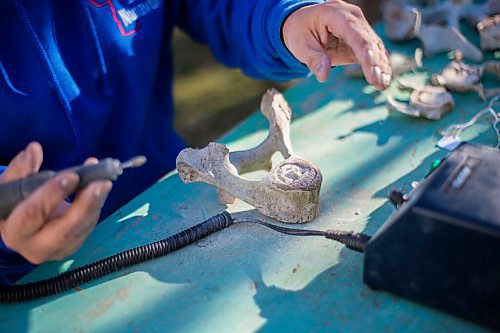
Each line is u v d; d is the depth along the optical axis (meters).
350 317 0.75
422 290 0.73
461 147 0.80
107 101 1.20
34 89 1.08
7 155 1.12
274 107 1.02
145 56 1.25
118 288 0.82
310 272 0.82
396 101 1.20
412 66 1.29
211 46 1.38
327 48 1.04
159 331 0.76
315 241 0.87
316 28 1.02
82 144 1.16
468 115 1.14
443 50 1.35
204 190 1.00
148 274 0.84
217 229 0.90
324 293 0.78
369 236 0.83
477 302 0.70
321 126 1.15
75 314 0.79
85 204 0.70
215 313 0.77
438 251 0.69
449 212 0.68
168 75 1.44
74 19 1.15
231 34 1.28
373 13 2.07
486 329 0.71
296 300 0.78
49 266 0.87
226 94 2.61
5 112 1.07
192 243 0.88
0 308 0.81
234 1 1.26
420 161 1.03
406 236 0.71
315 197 0.90
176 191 1.00
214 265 0.84
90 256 0.88
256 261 0.84
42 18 1.08
